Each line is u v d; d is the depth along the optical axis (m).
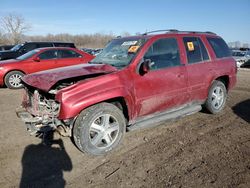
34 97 4.14
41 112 4.04
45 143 4.40
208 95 5.66
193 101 5.35
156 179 3.39
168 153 4.08
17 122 5.70
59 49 10.59
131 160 3.89
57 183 3.37
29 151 4.26
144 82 4.40
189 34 5.35
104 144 4.13
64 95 3.70
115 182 3.35
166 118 4.84
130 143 4.46
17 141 4.66
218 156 3.95
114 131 4.20
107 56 4.98
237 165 3.67
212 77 5.54
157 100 4.63
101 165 3.78
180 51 5.02
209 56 5.56
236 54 22.72
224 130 4.99
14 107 7.02
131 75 4.27
